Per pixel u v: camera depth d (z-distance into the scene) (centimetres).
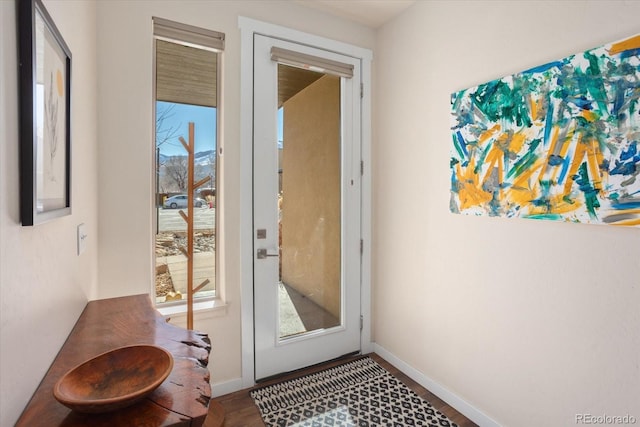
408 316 234
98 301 151
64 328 108
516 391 165
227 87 205
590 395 137
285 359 230
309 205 240
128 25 178
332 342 250
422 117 219
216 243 218
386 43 250
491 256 177
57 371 90
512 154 162
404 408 196
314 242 243
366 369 240
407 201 233
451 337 200
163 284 207
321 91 242
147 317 130
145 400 74
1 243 65
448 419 186
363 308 262
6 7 68
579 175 137
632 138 121
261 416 187
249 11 210
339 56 243
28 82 75
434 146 210
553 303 149
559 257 147
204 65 210
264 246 220
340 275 254
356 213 256
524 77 156
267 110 218
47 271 92
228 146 206
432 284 213
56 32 96
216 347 206
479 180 180
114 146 175
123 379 83
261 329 220
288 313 233
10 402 68
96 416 70
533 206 154
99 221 173
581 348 140
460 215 194
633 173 121
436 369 210
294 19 225
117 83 175
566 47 142
